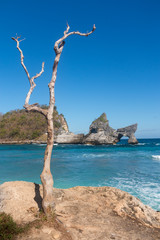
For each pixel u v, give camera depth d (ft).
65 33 24.32
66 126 421.18
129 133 299.79
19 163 101.30
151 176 66.59
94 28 24.39
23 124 390.42
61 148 224.53
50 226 20.66
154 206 37.60
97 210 26.53
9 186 29.48
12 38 25.05
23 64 25.38
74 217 23.99
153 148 208.85
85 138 305.94
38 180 60.80
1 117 437.58
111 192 33.88
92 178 63.77
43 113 24.14
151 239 20.04
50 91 24.18
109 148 217.15
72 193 33.06
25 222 21.30
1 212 22.81
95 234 20.20
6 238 18.03
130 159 115.44
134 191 48.08
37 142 336.90
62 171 77.41
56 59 24.20
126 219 24.67
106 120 302.45
